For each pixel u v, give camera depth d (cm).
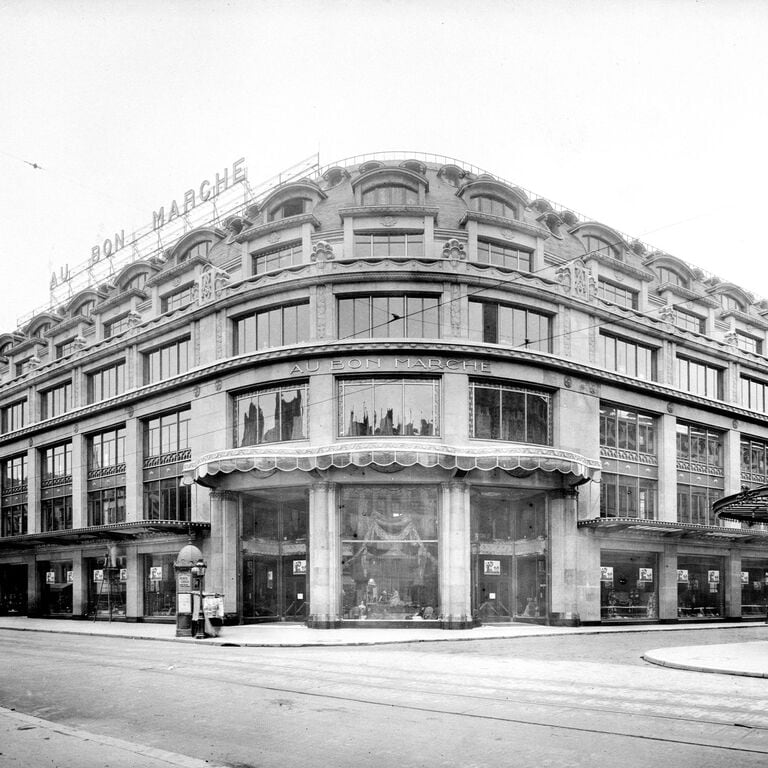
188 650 2422
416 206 3625
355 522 3372
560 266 3822
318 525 3316
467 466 3241
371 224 3653
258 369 3609
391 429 3381
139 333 4369
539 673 1722
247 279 3722
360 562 3344
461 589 3253
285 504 3897
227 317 3812
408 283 3481
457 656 2152
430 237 3631
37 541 4778
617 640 2827
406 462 3167
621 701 1330
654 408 4184
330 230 3762
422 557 3338
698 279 5044
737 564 4522
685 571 4275
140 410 4350
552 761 930
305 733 1091
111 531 4069
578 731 1088
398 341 3375
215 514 3684
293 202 3981
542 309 3700
